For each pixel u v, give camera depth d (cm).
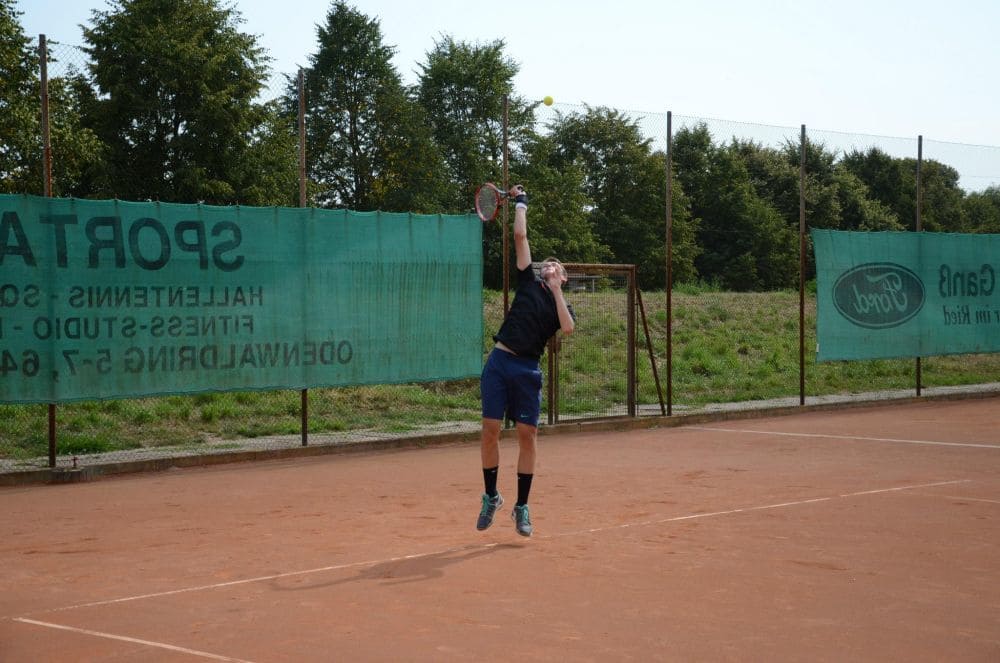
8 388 1022
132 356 1095
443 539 693
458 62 4716
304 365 1220
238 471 1080
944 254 1880
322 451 1216
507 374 681
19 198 1029
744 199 4534
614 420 1493
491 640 459
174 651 445
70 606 522
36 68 1541
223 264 1157
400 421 1502
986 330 1941
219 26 3394
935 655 442
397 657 435
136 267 1098
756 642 459
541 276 699
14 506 866
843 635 471
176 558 637
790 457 1152
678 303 2823
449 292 1352
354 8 4966
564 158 2717
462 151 4269
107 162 2930
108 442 1256
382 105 4572
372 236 1277
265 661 430
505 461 1139
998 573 596
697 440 1339
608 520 762
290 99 3150
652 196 3656
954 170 1861
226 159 3112
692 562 620
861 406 1803
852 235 1752
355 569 601
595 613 505
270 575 588
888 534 709
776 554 643
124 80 3130
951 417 1611
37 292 1038
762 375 2269
